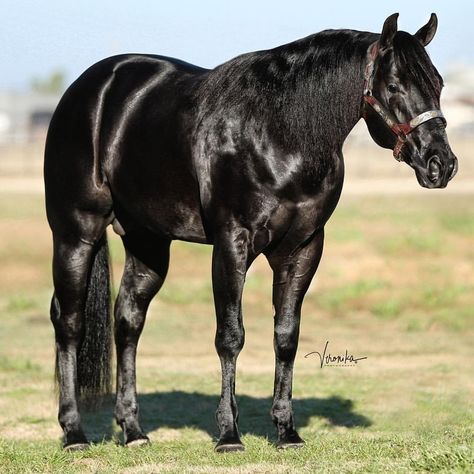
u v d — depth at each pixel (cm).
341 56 1017
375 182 5266
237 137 1016
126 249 1205
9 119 8906
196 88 1082
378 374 1727
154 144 1098
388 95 995
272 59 1039
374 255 3130
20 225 3259
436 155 971
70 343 1162
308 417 1383
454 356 1920
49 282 2811
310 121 1005
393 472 943
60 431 1320
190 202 1077
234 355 1030
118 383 1191
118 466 1051
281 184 1003
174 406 1473
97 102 1163
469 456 951
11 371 1773
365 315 2434
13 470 1048
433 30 1034
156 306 2531
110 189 1162
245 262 1020
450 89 9994
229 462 1016
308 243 1048
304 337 2141
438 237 3344
